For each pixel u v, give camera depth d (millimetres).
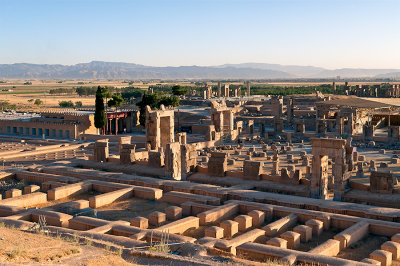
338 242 22266
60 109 163125
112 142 83438
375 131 88438
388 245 21172
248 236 22906
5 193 36000
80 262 15734
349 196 34781
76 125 90062
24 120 98438
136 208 32250
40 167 46750
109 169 49312
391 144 71250
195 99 161375
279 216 29031
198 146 69875
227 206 29750
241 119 110438
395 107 91500
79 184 37281
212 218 28031
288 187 38406
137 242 20844
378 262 19188
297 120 82875
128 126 102812
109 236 21812
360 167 46562
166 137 63281
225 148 70500
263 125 86875
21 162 62281
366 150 68062
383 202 33312
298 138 81750
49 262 15281
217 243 21094
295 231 24656
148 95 101000
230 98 155625
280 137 81938
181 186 36969
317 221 26031
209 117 106375
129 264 16703
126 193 35188
